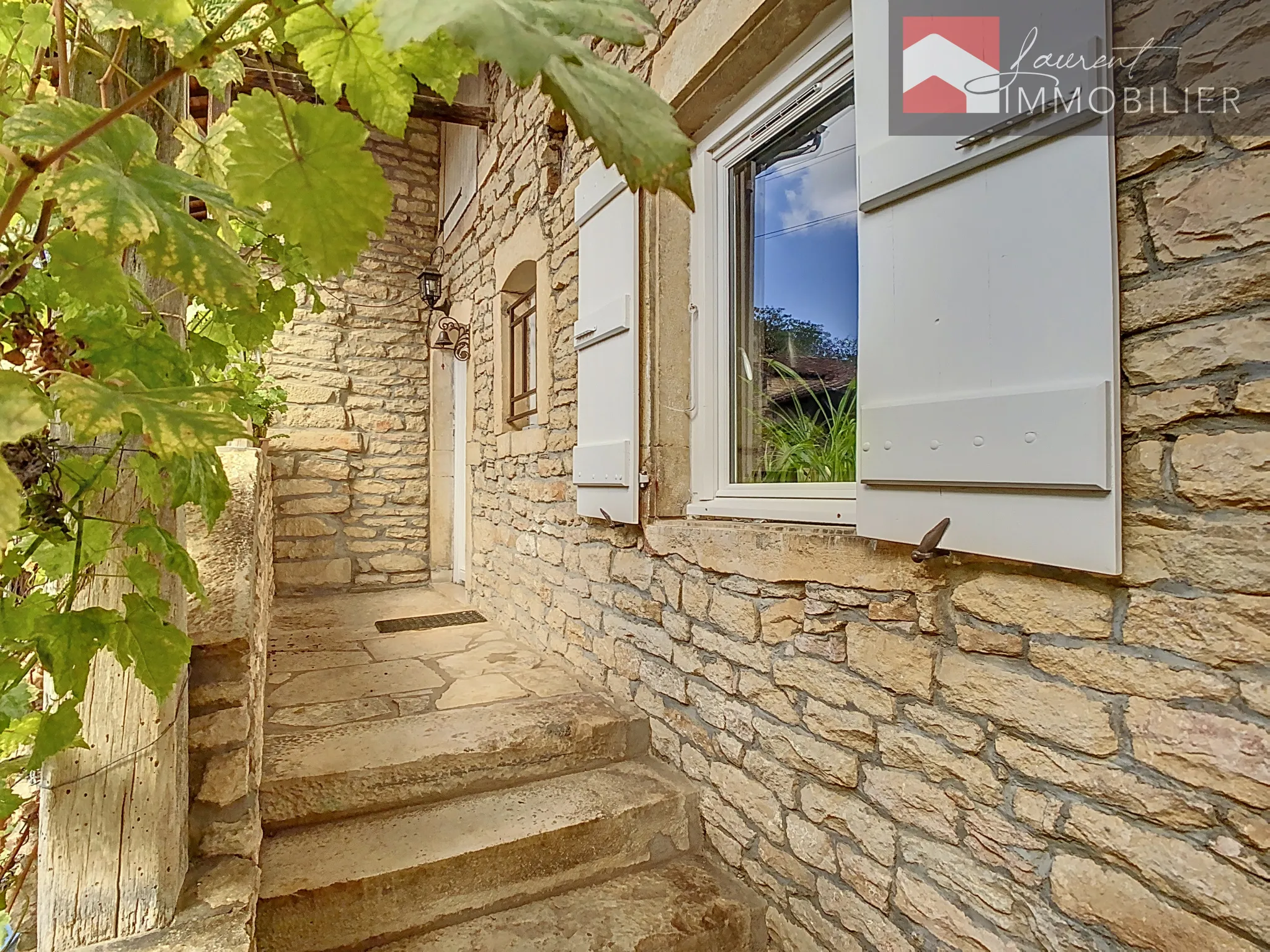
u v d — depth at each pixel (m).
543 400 3.08
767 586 1.71
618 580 2.41
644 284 2.18
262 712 1.98
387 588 4.98
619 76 0.36
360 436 4.98
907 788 1.33
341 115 0.49
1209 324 0.88
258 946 1.44
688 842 1.96
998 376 1.10
